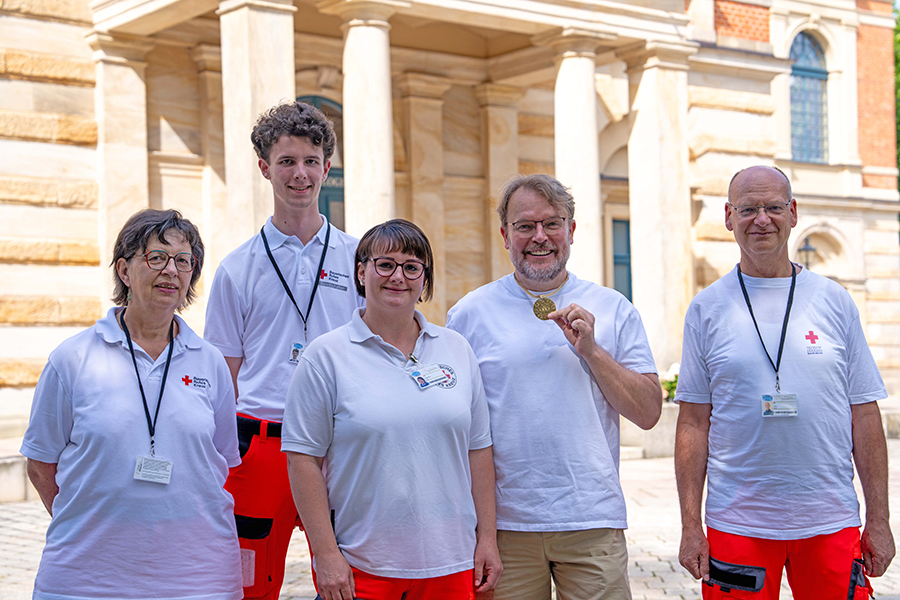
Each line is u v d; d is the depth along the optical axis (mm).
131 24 11164
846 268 22266
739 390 3635
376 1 10156
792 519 3547
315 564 3211
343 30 10391
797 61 22312
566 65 11891
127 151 11633
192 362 3402
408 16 12875
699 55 15000
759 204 3654
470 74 14609
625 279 18172
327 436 3275
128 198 11648
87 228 11656
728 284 3797
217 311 4059
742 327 3680
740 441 3631
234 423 3553
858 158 22500
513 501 3514
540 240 3598
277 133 4008
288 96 9828
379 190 10188
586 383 3562
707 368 3773
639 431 11766
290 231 4109
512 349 3580
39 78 11359
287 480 3939
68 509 3166
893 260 22938
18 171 11234
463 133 14727
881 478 3670
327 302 4074
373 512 3195
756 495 3586
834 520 3549
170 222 3322
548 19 11594
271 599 3992
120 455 3156
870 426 3697
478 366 3553
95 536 3135
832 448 3576
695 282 15164
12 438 10953
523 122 15188
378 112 10219
